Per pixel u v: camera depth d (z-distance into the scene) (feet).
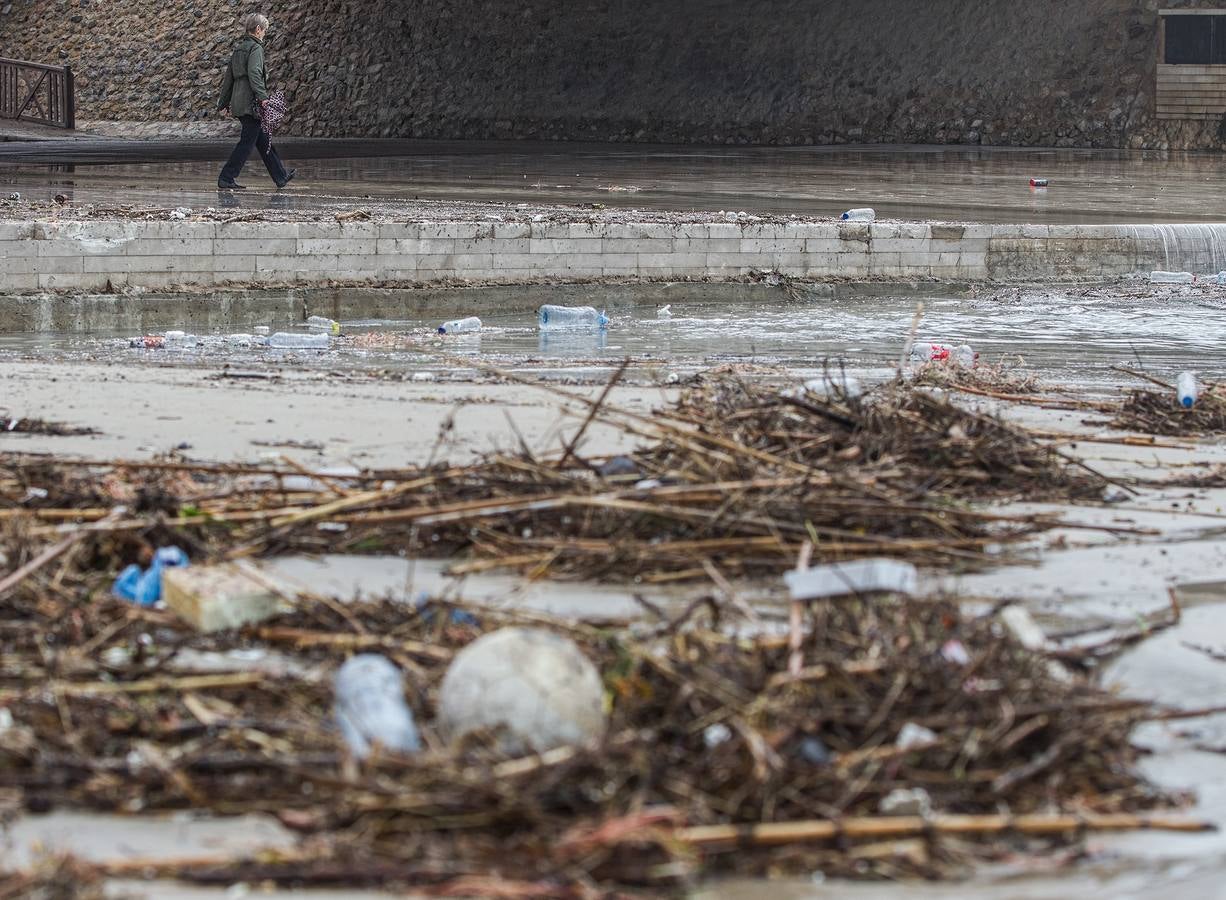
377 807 23.95
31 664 30.96
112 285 93.81
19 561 36.55
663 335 93.76
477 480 42.73
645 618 34.32
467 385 69.21
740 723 26.63
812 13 337.93
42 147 250.57
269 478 46.44
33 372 70.95
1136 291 116.88
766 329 96.94
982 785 26.35
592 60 349.41
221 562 37.19
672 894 22.97
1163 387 71.72
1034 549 42.19
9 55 383.24
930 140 315.58
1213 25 292.61
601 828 23.47
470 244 103.60
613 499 40.50
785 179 197.26
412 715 27.84
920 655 29.48
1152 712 30.58
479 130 350.23
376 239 101.04
